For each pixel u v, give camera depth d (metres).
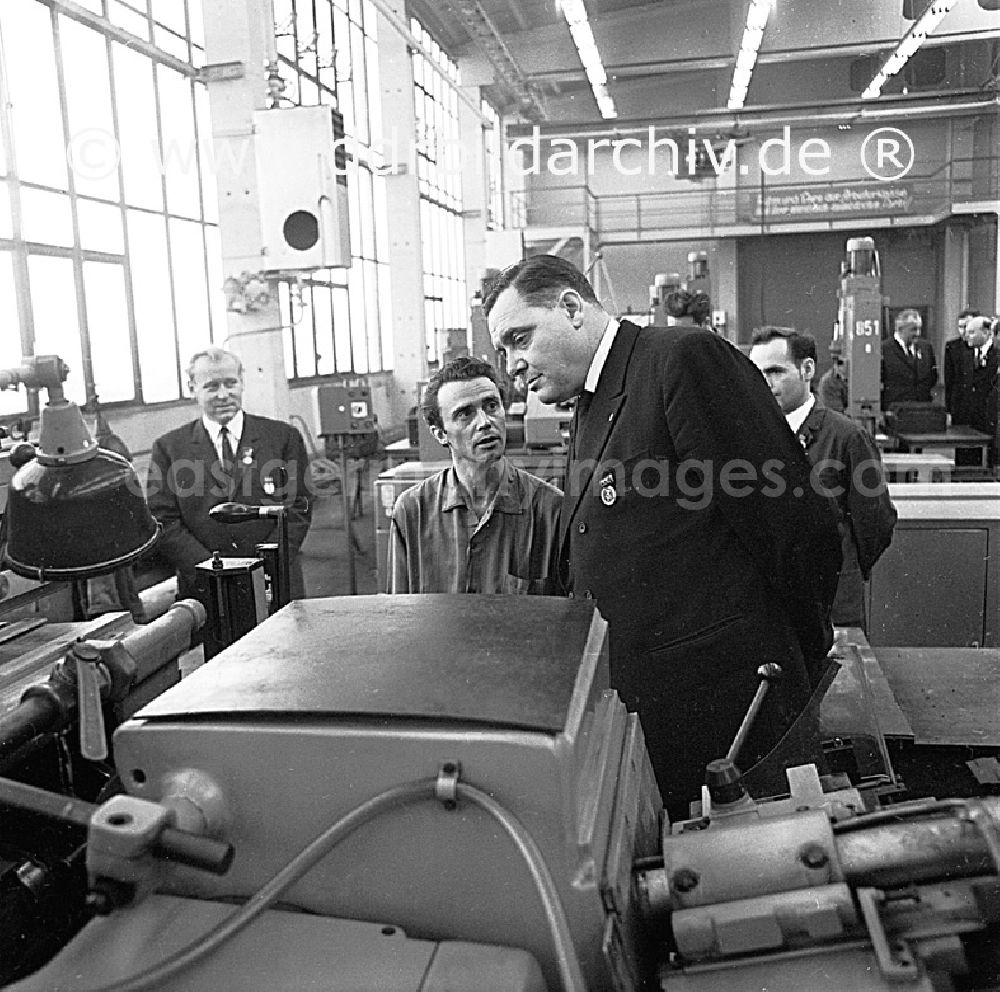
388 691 0.66
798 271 13.04
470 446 1.72
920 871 0.63
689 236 11.59
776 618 1.37
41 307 5.41
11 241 5.12
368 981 0.59
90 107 5.82
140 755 0.65
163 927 0.64
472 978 0.59
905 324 6.83
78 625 1.33
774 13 8.62
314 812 0.63
